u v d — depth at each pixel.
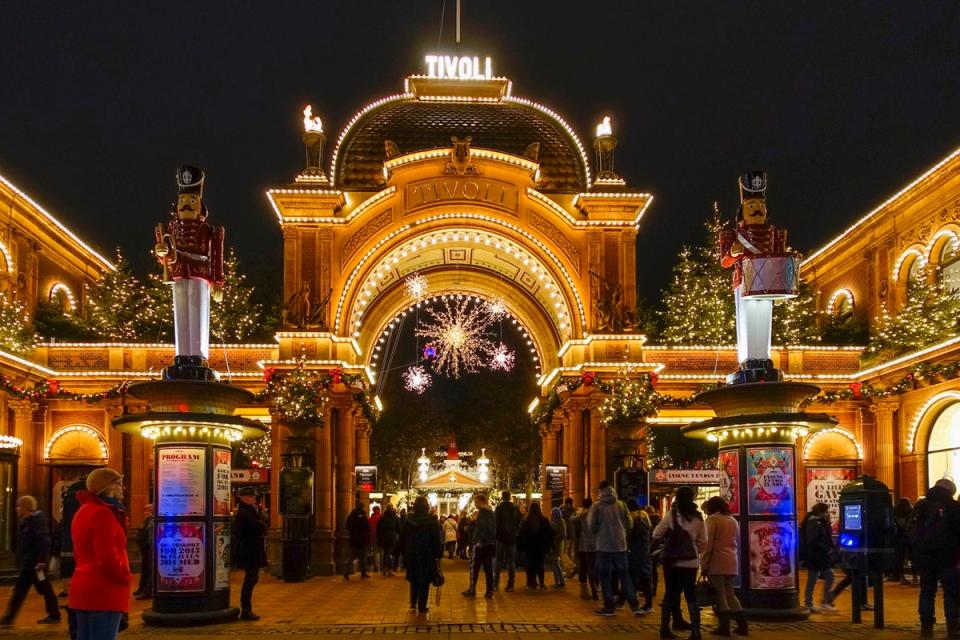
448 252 32.41
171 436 14.82
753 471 15.12
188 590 14.56
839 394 29.55
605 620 15.02
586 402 29.12
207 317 15.60
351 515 24.55
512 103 32.00
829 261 36.72
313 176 28.84
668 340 38.06
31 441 28.94
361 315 30.25
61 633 13.98
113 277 36.81
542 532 20.28
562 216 29.25
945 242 29.19
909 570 24.08
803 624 14.37
